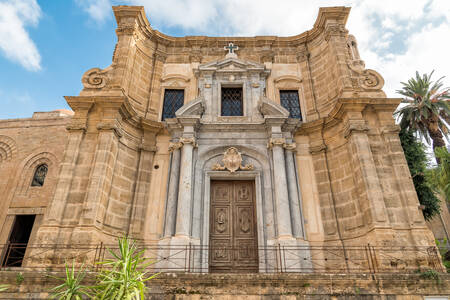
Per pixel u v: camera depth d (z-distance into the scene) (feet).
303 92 53.06
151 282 27.91
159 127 47.91
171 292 27.63
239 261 40.75
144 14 53.31
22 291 27.58
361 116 42.93
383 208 36.86
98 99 42.42
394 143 40.86
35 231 51.70
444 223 80.69
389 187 38.63
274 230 40.40
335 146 45.42
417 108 71.61
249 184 45.29
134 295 22.66
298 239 39.78
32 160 58.18
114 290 21.81
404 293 28.14
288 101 52.85
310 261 38.96
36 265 33.37
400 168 39.29
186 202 40.32
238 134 46.70
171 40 56.44
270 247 39.45
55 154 57.77
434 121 71.20
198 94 51.60
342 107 43.21
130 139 45.78
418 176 55.01
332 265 39.24
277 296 27.50
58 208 36.96
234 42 56.95
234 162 44.55
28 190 55.57
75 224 36.50
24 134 60.70
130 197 43.06
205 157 45.57
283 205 40.40
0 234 51.75
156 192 44.62
